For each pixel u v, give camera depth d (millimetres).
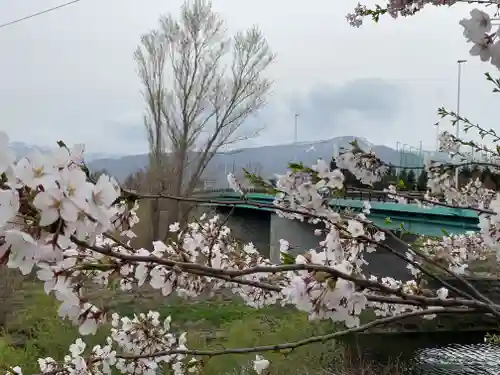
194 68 23344
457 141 5254
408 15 3799
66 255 2557
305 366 12367
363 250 3227
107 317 2861
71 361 4719
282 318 14383
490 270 6801
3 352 12945
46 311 14781
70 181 1487
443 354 17047
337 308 2318
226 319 14961
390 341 16453
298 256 2541
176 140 21359
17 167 1434
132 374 4453
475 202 5105
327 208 2895
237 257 4191
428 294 3723
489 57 2107
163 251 3203
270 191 2959
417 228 11211
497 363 16406
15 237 1422
